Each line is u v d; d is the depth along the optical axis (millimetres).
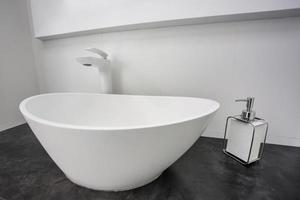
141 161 332
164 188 424
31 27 966
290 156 551
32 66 1001
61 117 672
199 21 599
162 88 725
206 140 679
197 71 662
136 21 626
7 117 889
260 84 599
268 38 561
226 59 618
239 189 419
